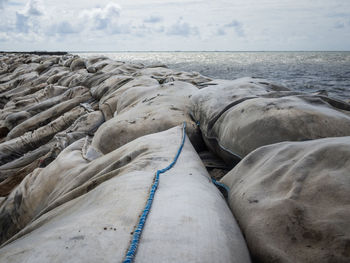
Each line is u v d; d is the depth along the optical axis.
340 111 2.74
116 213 1.43
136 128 3.80
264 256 1.41
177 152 2.43
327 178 1.48
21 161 5.84
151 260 1.10
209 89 4.05
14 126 7.83
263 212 1.58
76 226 1.36
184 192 1.63
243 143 2.63
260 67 38.53
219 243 1.26
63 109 7.39
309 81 21.14
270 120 2.49
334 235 1.27
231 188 2.10
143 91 5.34
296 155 1.81
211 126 3.36
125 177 1.93
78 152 3.89
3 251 1.37
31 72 15.51
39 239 1.34
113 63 11.23
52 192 3.12
